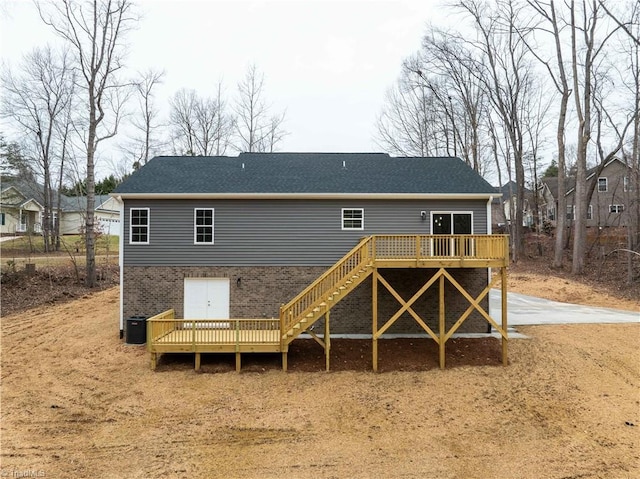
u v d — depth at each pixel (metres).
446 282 14.73
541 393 10.39
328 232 14.72
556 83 27.44
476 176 16.00
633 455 7.80
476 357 12.40
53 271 23.78
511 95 31.86
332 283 12.23
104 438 8.37
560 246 28.12
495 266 12.12
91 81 21.72
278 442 8.32
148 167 16.33
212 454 7.86
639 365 11.89
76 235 40.56
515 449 8.07
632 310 18.53
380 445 8.22
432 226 14.79
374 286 11.90
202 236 14.62
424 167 17.02
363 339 13.88
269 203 14.69
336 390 10.59
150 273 14.50
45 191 31.34
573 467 7.44
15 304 18.52
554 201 45.50
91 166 22.16
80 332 14.89
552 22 26.73
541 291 23.55
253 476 7.14
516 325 15.48
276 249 14.67
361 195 14.34
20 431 8.55
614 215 39.19
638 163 30.67
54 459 7.58
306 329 12.38
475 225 14.84
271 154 18.12
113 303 19.41
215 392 10.48
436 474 7.24
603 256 27.31
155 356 11.73
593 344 13.30
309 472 7.29
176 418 9.23
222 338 12.15
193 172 16.09
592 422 9.07
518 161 32.69
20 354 12.84
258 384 10.91
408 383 10.95
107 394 10.31
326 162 17.48
